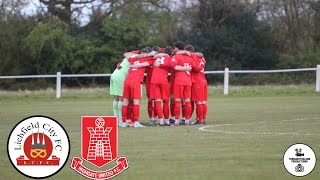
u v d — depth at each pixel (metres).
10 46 91.06
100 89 68.50
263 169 17.61
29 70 91.56
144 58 28.91
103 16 94.69
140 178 16.70
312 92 58.94
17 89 89.38
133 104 28.95
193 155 19.75
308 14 97.12
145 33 92.12
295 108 40.56
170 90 30.47
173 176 16.80
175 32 96.06
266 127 27.97
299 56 91.12
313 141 22.67
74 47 90.38
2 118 34.81
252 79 86.31
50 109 42.53
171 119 30.80
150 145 21.97
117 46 91.75
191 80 29.84
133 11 93.19
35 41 89.31
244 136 24.34
